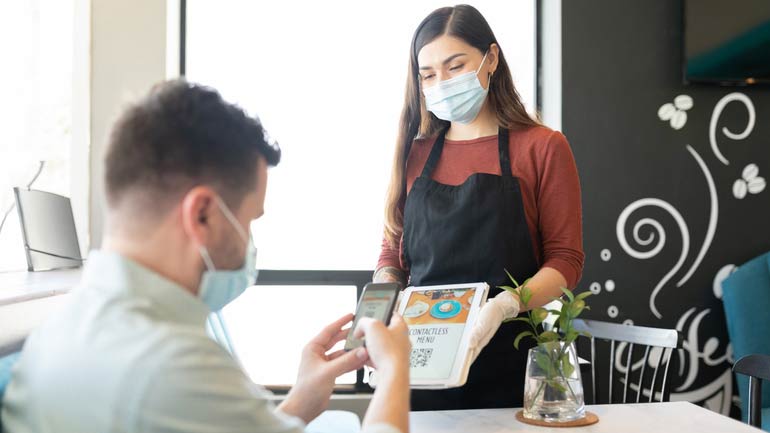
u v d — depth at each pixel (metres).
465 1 3.31
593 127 3.18
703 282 3.21
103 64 2.96
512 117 1.67
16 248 2.82
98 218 2.95
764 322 2.98
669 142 3.21
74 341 0.72
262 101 3.21
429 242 1.64
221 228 0.81
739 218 3.23
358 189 3.23
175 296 0.78
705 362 3.19
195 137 0.79
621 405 1.54
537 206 1.62
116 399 0.68
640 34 3.21
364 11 3.25
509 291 1.43
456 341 1.36
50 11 2.94
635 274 3.17
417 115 1.79
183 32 3.18
